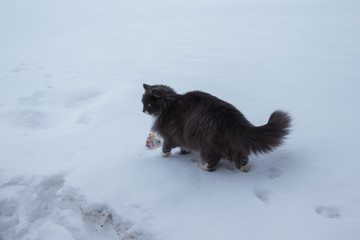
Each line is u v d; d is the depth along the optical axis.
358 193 1.40
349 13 5.47
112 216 1.40
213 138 1.48
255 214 1.34
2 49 4.38
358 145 1.65
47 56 3.99
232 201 1.40
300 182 1.47
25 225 1.55
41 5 8.92
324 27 4.57
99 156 1.74
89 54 3.98
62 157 1.77
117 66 3.39
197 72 3.00
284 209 1.36
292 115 1.99
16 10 8.12
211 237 1.27
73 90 2.71
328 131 1.78
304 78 2.64
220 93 2.43
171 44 4.19
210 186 1.47
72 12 7.55
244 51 3.66
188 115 1.54
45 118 2.30
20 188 1.64
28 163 1.74
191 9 7.04
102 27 5.57
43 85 2.89
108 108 2.23
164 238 1.29
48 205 1.62
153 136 1.82
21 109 2.35
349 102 2.13
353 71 2.73
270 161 1.60
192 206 1.38
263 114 2.07
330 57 3.21
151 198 1.42
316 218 1.31
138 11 7.21
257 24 5.05
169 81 2.77
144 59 3.60
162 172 1.54
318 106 2.09
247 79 2.71
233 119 1.48
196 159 1.68
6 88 2.84
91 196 1.46
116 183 1.49
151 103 1.62
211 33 4.65
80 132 2.00
